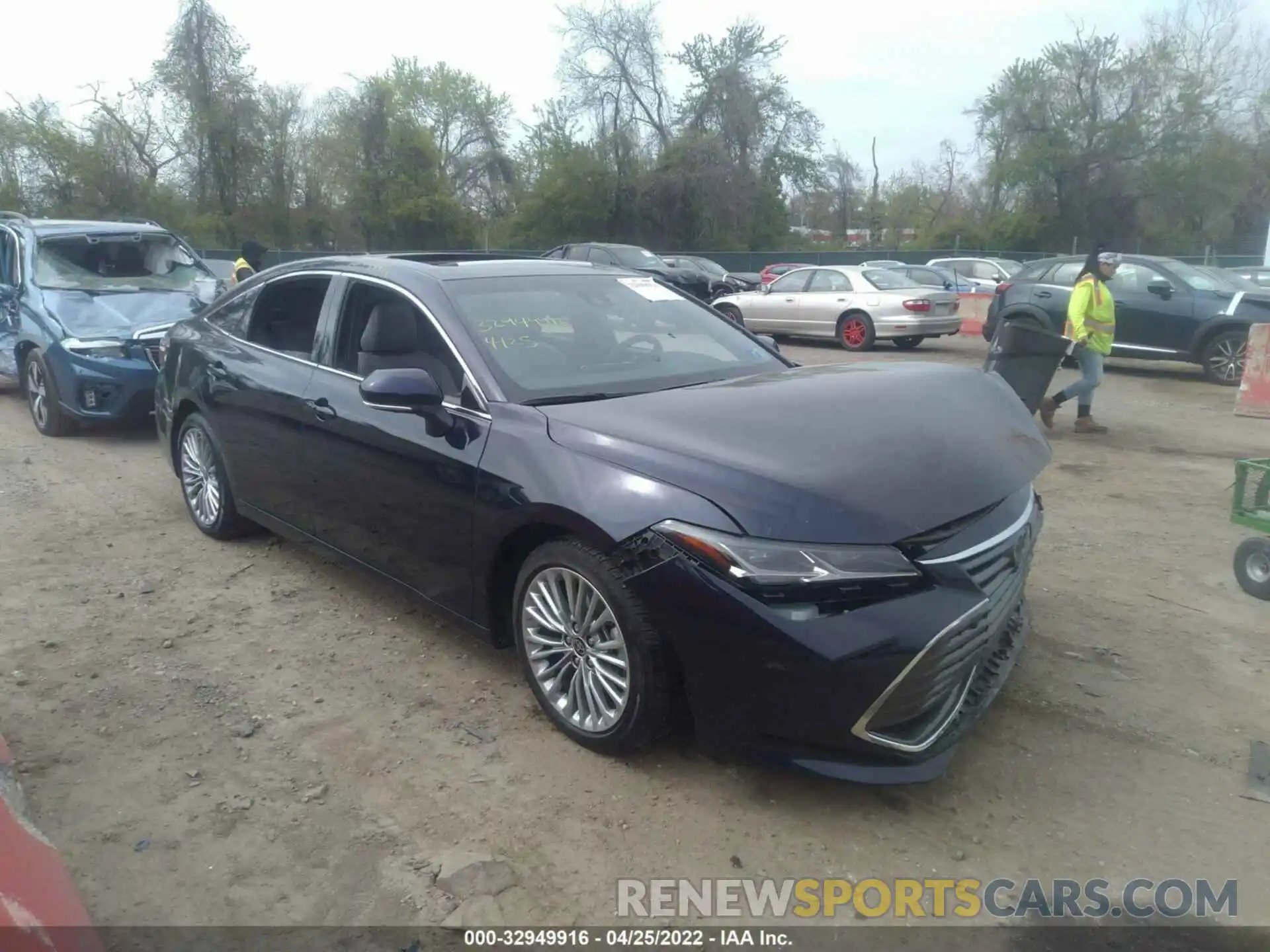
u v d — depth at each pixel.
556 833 3.16
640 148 49.50
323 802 3.33
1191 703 3.99
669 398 3.77
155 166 49.78
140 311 8.88
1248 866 3.03
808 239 64.81
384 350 4.21
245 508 5.45
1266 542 5.03
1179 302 13.23
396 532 4.23
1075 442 9.15
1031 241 51.09
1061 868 3.02
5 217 10.11
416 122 52.16
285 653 4.43
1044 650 4.46
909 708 3.03
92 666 4.30
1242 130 51.66
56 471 7.67
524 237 51.00
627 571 3.22
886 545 2.96
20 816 2.34
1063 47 49.28
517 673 4.22
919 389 3.83
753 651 2.99
